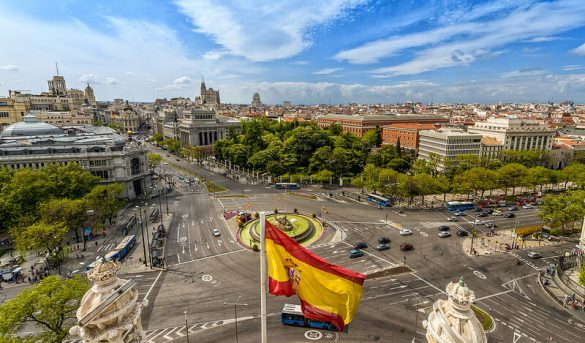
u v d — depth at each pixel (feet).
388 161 579.89
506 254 285.23
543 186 536.01
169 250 291.99
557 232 330.13
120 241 313.12
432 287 230.48
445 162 563.48
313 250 288.92
